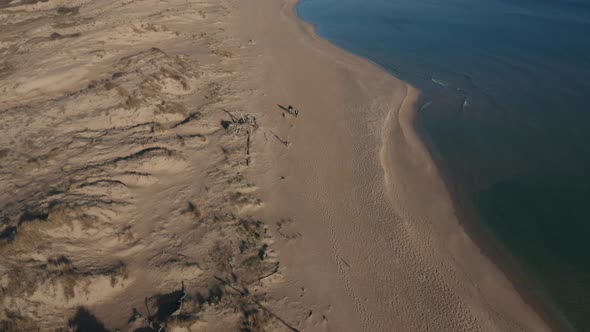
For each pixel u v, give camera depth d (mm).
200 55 45969
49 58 38156
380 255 23516
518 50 54750
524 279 23422
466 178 31266
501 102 41906
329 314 19953
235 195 25656
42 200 21516
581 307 21984
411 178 30609
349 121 36781
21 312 16594
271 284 20750
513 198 29359
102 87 32344
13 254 18141
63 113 29656
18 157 25562
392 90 43750
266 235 23531
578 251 25219
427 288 21953
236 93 38781
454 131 37125
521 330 20484
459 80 46969
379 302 20891
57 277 17891
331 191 27969
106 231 21203
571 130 36781
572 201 28922
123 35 45719
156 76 35750
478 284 22625
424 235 25422
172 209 23953
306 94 41062
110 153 26625
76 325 17203
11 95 32094
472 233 26281
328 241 24000
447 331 19891
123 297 18859
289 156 30844
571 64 49812
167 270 20094
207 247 21766
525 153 34000
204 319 18266
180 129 31141
